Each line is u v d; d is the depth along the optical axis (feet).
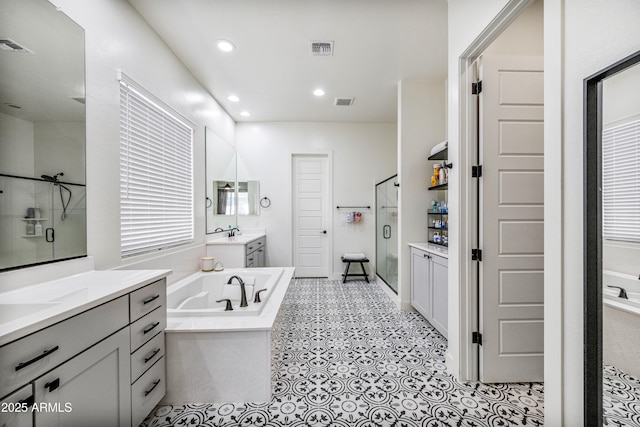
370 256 15.10
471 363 5.82
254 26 7.00
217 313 5.80
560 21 3.28
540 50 6.29
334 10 6.46
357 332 8.31
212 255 10.58
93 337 3.37
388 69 9.23
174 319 5.61
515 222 5.71
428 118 10.03
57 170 4.42
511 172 5.70
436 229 9.78
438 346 7.42
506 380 5.74
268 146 14.82
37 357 2.69
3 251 3.68
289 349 7.25
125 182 6.17
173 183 8.29
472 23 5.26
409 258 10.10
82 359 3.22
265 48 7.97
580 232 3.11
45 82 4.24
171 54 8.02
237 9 6.40
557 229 3.36
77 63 4.78
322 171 15.31
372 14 6.63
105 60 5.45
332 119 14.46
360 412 4.96
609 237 2.87
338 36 7.44
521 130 5.70
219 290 9.08
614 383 2.89
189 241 9.18
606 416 2.92
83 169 4.88
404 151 10.01
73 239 4.68
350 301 11.28
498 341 5.73
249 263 11.40
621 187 2.78
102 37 5.37
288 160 14.85
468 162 5.74
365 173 15.06
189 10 6.41
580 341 3.14
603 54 2.81
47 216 4.25
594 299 2.96
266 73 9.44
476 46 5.38
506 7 4.29
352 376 6.05
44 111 4.23
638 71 2.60
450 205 6.17
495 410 4.99
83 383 3.23
